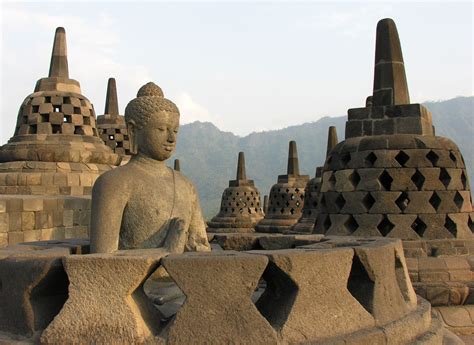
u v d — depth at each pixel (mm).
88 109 12273
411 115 8578
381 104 8883
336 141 19094
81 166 11211
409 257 7672
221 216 25391
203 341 3432
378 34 9133
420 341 4188
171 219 4699
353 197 8352
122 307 3480
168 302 4316
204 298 3502
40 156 11031
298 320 3646
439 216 7996
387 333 3949
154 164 4949
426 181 8062
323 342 3627
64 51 12477
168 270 3521
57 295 3984
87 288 3535
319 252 3828
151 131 4855
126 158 12836
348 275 4000
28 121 11734
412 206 8008
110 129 18156
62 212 9047
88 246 5004
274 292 4012
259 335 3492
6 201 8031
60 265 3697
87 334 3459
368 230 8086
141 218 4629
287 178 23469
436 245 7762
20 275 3779
